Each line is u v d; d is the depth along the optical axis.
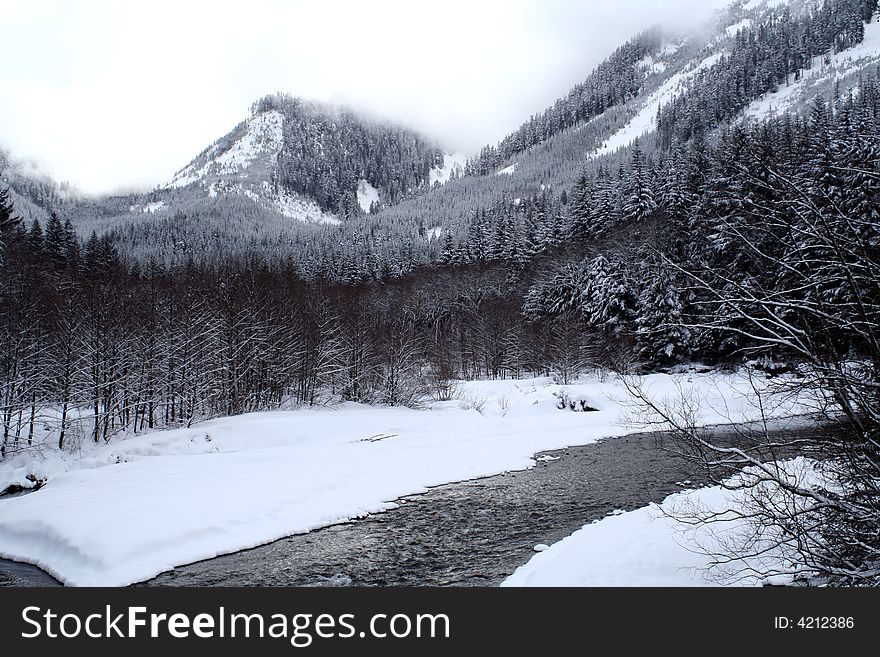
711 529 9.91
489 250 92.19
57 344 30.36
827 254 5.61
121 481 17.72
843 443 5.68
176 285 56.00
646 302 45.78
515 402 37.94
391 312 74.31
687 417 7.46
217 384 36.53
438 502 16.48
